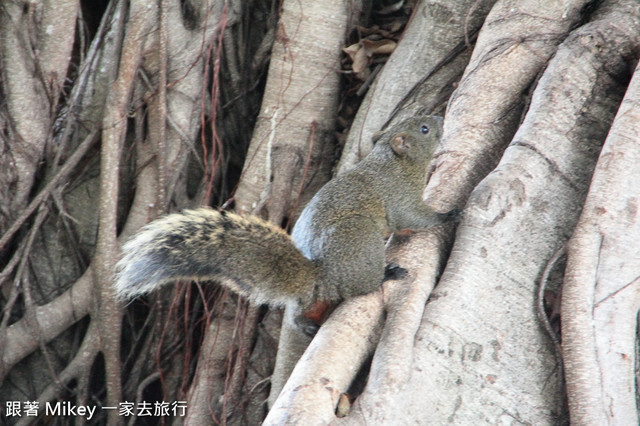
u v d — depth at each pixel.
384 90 9.81
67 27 10.54
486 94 8.37
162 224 6.79
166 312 10.52
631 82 7.37
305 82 10.42
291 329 8.82
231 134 11.20
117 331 10.22
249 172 10.23
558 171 7.43
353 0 10.75
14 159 10.37
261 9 11.58
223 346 9.74
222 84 11.16
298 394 5.90
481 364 6.46
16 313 10.62
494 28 8.87
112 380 10.25
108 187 10.12
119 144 10.20
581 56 8.00
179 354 10.48
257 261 6.73
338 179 7.46
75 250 10.68
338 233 6.92
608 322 6.52
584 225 6.78
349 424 5.80
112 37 10.65
